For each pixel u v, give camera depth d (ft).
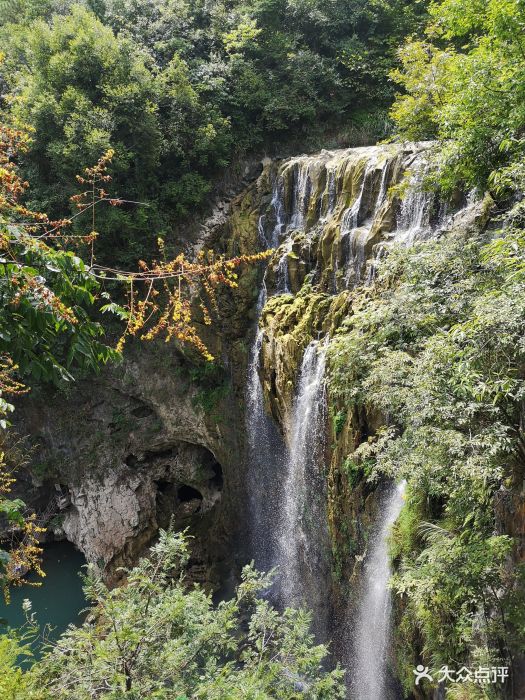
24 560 29.53
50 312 17.29
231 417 70.28
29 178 63.72
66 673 23.82
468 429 24.90
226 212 76.48
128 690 22.25
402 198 46.34
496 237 32.89
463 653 26.48
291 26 86.79
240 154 80.23
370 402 38.06
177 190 70.49
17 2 86.79
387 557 36.32
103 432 70.44
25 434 69.67
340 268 55.67
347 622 45.70
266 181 74.02
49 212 63.36
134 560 69.56
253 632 27.81
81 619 60.90
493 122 32.48
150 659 24.00
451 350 23.76
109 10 82.84
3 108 67.67
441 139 40.91
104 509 69.36
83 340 19.21
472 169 35.04
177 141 70.23
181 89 70.79
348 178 58.44
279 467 62.49
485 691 23.21
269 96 79.61
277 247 68.74
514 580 23.93
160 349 68.85
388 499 39.37
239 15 83.41
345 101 84.74
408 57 49.67
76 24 65.92
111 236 64.85
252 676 23.89
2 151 19.71
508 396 24.66
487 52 34.65
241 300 69.62
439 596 24.13
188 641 25.25
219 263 18.83
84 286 18.88
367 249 51.44
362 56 83.10
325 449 49.14
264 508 67.26
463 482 23.91
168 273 18.75
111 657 23.50
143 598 27.84
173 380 69.67
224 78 79.10
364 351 34.65
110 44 64.75
